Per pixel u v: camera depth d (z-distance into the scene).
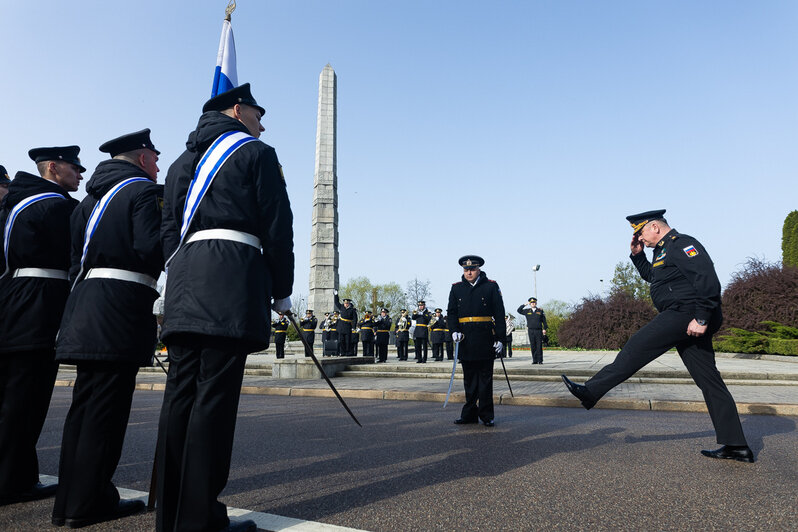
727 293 22.53
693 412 7.10
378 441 4.88
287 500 2.97
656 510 2.82
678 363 14.27
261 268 2.49
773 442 4.75
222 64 3.42
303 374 12.32
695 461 4.00
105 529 2.50
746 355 17.19
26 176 3.37
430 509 2.81
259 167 2.50
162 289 3.07
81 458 2.58
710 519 2.68
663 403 7.36
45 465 3.96
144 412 7.12
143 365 2.85
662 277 4.37
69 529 2.49
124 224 2.85
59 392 10.41
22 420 2.99
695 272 4.08
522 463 3.93
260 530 2.41
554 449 4.47
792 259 29.58
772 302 20.91
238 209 2.45
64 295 3.27
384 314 20.34
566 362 15.97
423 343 19.11
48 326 3.11
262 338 2.40
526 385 10.18
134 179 2.98
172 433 2.33
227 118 2.65
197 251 2.41
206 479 2.23
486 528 2.53
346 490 3.18
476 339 5.91
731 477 3.51
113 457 2.68
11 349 2.98
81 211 3.08
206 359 2.33
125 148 3.15
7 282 3.15
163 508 2.27
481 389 5.90
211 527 2.22
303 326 21.64
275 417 6.62
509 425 5.89
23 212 3.19
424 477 3.51
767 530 2.53
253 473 3.63
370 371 13.02
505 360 17.41
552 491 3.17
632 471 3.67
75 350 2.60
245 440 4.95
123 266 2.84
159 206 2.93
